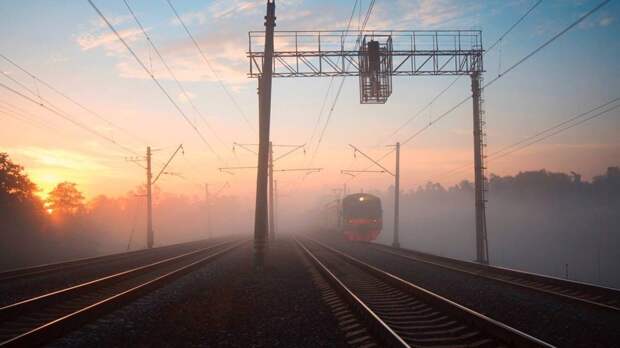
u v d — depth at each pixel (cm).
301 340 862
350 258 2530
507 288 1482
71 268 2356
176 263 2536
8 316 1055
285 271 2072
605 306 1088
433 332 898
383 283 1652
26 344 800
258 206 2181
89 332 932
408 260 2650
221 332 930
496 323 832
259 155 2192
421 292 1273
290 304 1230
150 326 984
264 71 2175
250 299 1318
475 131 2553
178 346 838
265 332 925
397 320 1039
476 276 1800
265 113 2181
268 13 2156
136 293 1353
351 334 883
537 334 875
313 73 2533
